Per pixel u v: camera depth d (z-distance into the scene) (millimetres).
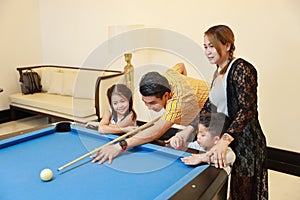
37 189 1134
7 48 4613
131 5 3818
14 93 4805
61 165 1360
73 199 1062
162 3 3529
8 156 1471
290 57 2814
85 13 4355
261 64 2988
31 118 4867
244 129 1590
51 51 5031
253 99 1553
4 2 4477
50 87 4531
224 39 1574
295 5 2693
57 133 1850
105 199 1061
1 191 1117
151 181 1204
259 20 2912
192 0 3293
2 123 4547
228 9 3070
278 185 2621
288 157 2988
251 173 1629
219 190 1077
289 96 2893
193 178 1131
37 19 5012
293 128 2926
